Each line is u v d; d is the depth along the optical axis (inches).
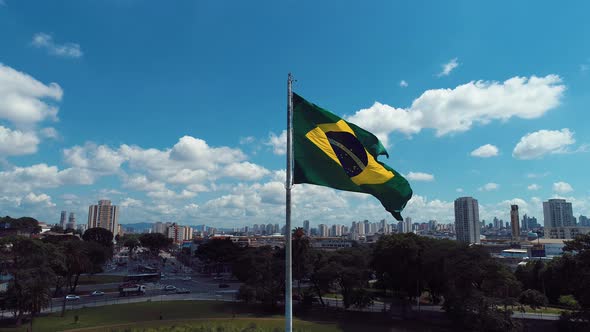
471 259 3068.4
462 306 2906.0
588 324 2556.6
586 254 2564.0
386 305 3885.3
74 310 3489.2
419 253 3732.8
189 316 3257.9
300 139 855.1
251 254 4704.7
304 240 4074.8
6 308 2967.5
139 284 4869.6
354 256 3973.9
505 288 3056.1
